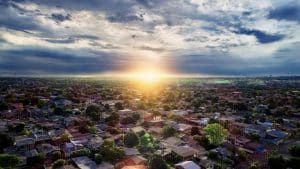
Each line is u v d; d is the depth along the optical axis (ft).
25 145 197.36
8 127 263.08
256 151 218.59
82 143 217.36
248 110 442.09
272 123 321.32
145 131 260.01
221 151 201.36
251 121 335.88
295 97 563.89
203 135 247.09
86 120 310.86
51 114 360.07
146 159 182.19
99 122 317.63
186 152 195.72
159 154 179.52
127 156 187.11
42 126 280.10
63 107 412.77
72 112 373.81
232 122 319.06
